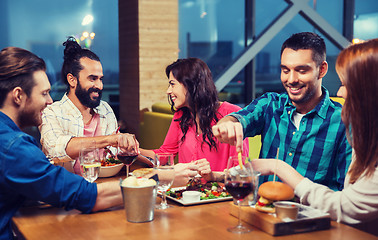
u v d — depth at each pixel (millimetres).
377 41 1334
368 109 1323
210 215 1455
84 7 16984
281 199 1328
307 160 1915
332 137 1875
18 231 1376
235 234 1258
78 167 2227
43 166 1461
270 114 2062
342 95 1441
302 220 1273
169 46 5016
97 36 15961
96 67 2479
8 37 16312
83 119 2559
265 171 1566
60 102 2514
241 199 1327
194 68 2494
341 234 1263
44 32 17750
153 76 4953
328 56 6434
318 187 1450
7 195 1470
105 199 1508
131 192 1364
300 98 1842
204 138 2439
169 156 1611
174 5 5000
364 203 1343
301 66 1784
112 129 2709
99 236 1252
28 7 17516
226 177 1323
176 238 1228
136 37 4898
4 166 1425
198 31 20047
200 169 1882
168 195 1703
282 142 1990
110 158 2176
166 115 4227
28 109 1548
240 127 1615
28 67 1520
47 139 2318
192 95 2469
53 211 1527
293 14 6211
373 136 1325
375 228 1619
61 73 2539
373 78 1308
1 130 1451
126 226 1344
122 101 5398
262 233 1270
